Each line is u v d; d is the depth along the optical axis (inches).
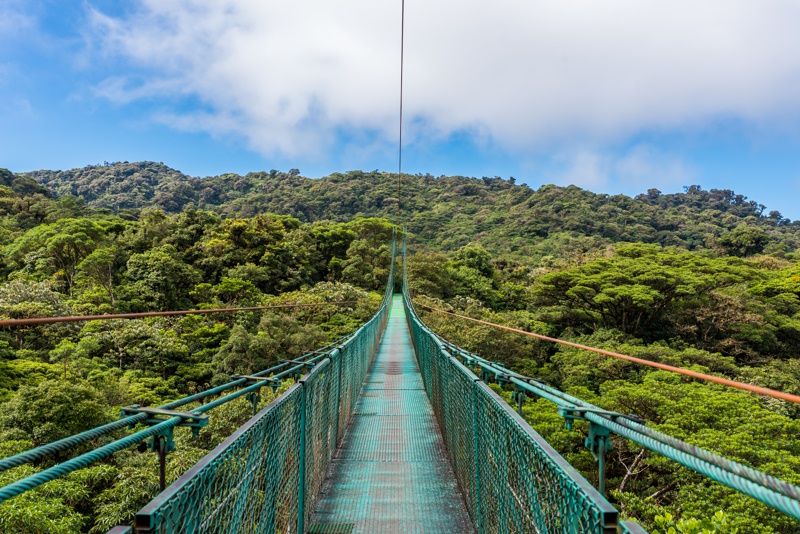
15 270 1472.7
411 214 4333.2
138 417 61.9
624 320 1165.7
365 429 210.5
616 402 478.9
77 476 338.3
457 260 2151.8
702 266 1382.9
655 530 294.2
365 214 4224.9
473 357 148.2
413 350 537.0
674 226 3703.3
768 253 2338.8
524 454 67.1
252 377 104.9
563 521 50.3
